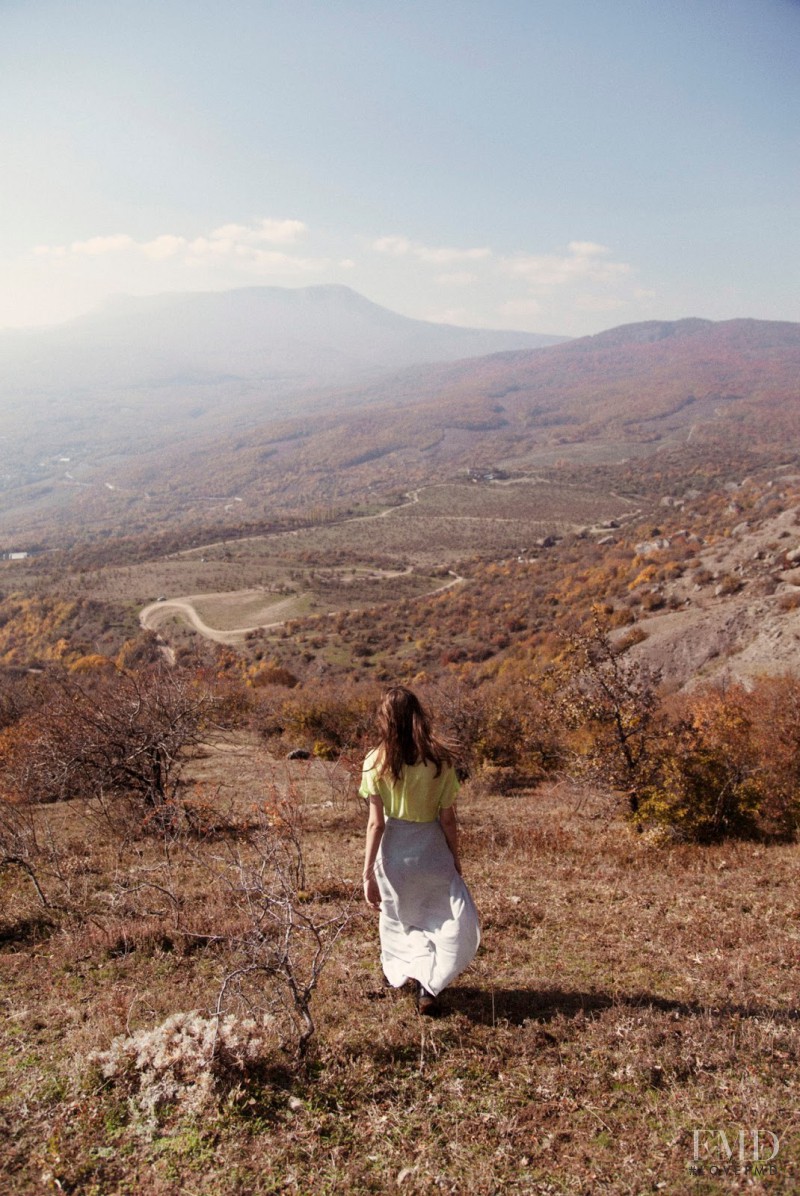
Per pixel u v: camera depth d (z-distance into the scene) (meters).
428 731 3.79
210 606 109.56
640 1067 3.38
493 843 9.55
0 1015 4.23
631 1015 3.91
